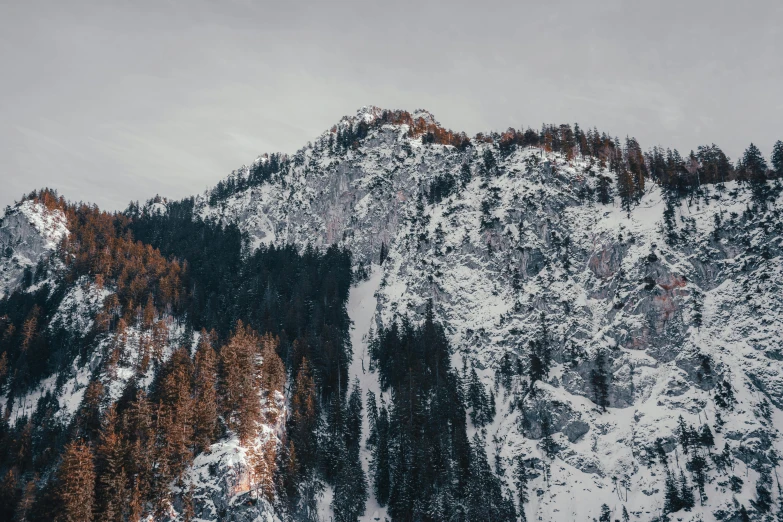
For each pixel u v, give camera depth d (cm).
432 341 16262
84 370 14862
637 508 11538
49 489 9638
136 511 9394
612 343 14588
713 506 10912
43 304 17988
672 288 14612
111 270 18812
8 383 14950
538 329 15638
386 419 14212
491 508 11731
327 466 12762
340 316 18788
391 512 12062
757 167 15675
